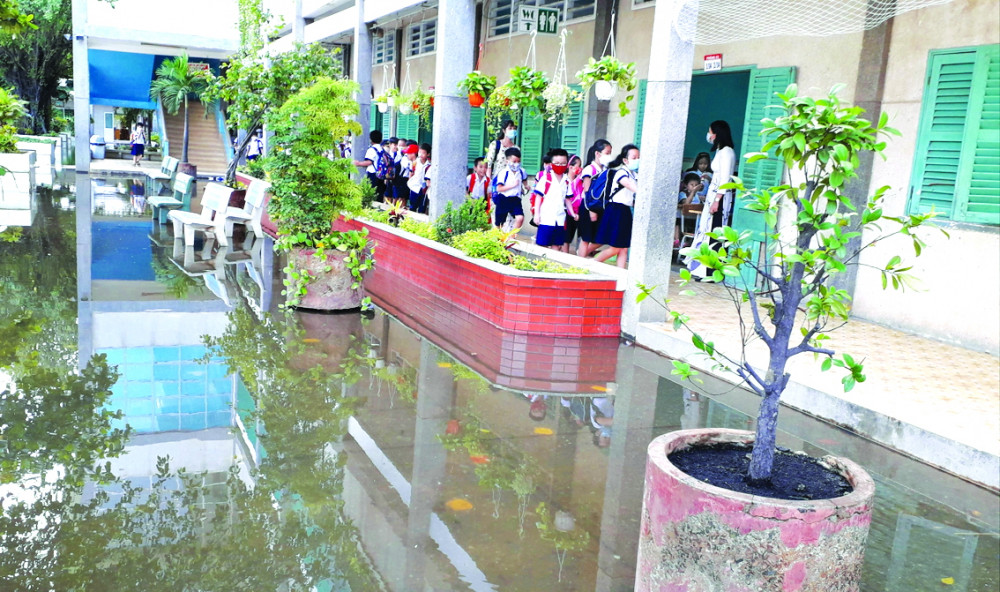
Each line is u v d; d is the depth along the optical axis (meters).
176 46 24.11
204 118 31.98
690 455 3.23
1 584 3.31
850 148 2.70
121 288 9.30
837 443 5.41
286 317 8.32
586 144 12.60
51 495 4.14
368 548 3.73
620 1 11.77
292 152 8.38
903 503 4.50
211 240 13.29
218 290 9.48
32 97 34.56
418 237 10.57
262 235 13.61
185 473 4.48
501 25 14.84
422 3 13.14
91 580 3.37
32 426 5.06
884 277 2.92
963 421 5.27
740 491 2.88
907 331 8.04
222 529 3.87
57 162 27.66
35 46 33.56
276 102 16.11
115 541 3.71
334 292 8.65
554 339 7.96
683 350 7.21
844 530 2.72
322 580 3.45
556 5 13.24
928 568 3.79
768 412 2.96
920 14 7.81
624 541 3.91
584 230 10.33
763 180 9.51
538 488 4.48
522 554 3.73
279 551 3.68
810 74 9.03
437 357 7.11
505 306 8.19
